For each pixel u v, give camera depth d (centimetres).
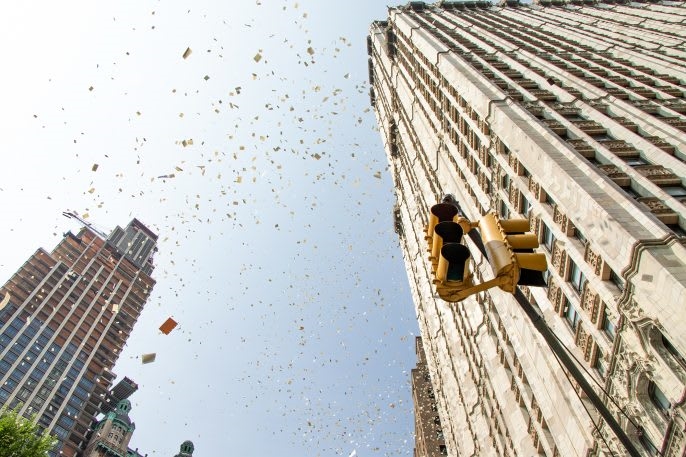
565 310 2695
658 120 2967
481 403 4650
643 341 1947
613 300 2138
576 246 2464
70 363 10931
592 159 2778
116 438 10650
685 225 2136
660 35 5344
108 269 13600
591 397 782
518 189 3172
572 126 3048
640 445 2002
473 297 4509
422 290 7538
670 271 1820
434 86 5428
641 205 2183
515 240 804
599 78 3928
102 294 12838
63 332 11306
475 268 4144
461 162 4469
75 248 13438
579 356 2517
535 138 2933
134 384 12369
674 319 1781
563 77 3997
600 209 2228
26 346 10431
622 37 5644
